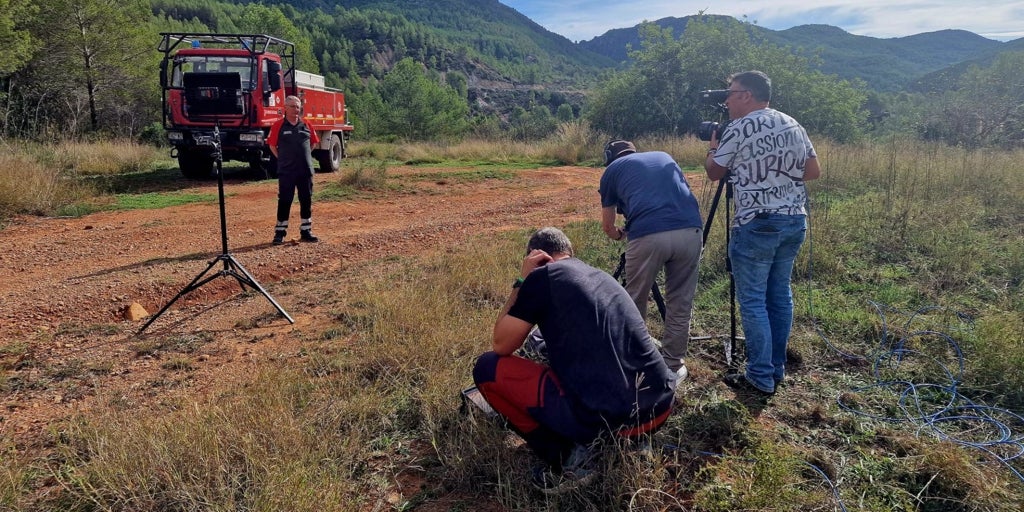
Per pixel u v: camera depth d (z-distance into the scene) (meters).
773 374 3.77
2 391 3.79
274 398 3.29
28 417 3.48
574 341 2.67
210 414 3.05
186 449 2.78
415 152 19.50
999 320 4.12
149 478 2.67
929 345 4.27
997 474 2.80
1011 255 5.93
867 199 8.78
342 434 3.19
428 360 3.90
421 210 10.30
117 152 14.45
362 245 7.56
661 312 4.11
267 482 2.63
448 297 5.11
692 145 17.62
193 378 3.94
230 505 2.51
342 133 16.94
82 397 3.73
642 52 25.02
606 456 2.71
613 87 25.50
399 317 4.57
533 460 2.99
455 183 13.59
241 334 4.73
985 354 3.80
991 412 3.40
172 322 5.03
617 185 3.72
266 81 12.46
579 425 2.70
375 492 2.81
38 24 22.00
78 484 2.73
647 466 2.76
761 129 3.47
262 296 5.65
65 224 8.55
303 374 3.80
